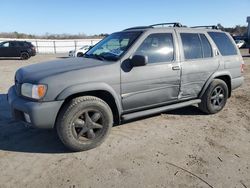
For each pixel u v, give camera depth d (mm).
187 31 5207
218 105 5797
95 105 4000
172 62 4828
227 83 6004
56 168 3600
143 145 4281
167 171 3545
